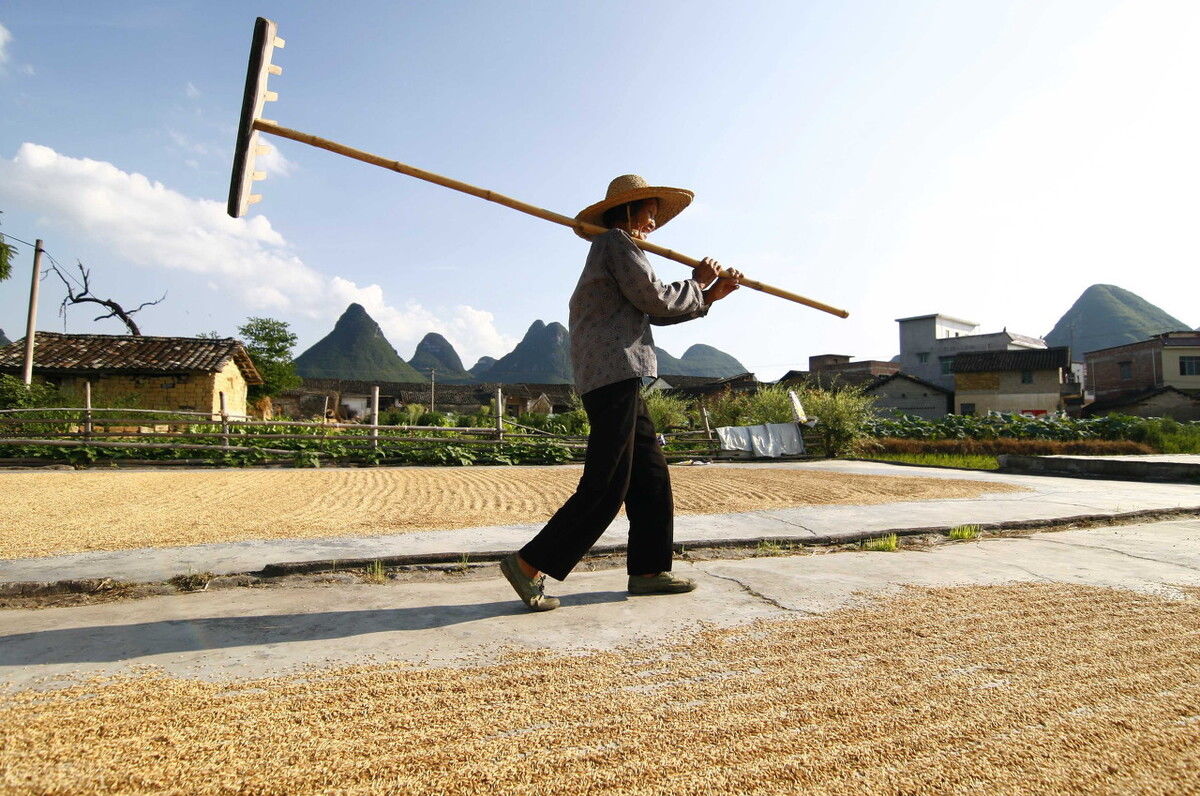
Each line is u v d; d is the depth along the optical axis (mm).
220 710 1374
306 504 5016
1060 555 3117
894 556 3115
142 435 9266
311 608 2229
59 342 20156
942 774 1146
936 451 13805
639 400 2350
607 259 2240
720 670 1629
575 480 7184
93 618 2098
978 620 2043
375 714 1364
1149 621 2031
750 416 14047
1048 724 1341
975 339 39188
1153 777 1146
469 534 3621
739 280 2557
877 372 44094
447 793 1071
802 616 2096
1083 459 7918
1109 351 38875
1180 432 15352
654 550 2393
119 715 1340
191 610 2201
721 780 1119
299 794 1062
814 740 1266
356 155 2236
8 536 3553
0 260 17000
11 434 9641
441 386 54156
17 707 1375
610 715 1370
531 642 1852
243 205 2248
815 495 5574
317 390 46906
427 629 1979
